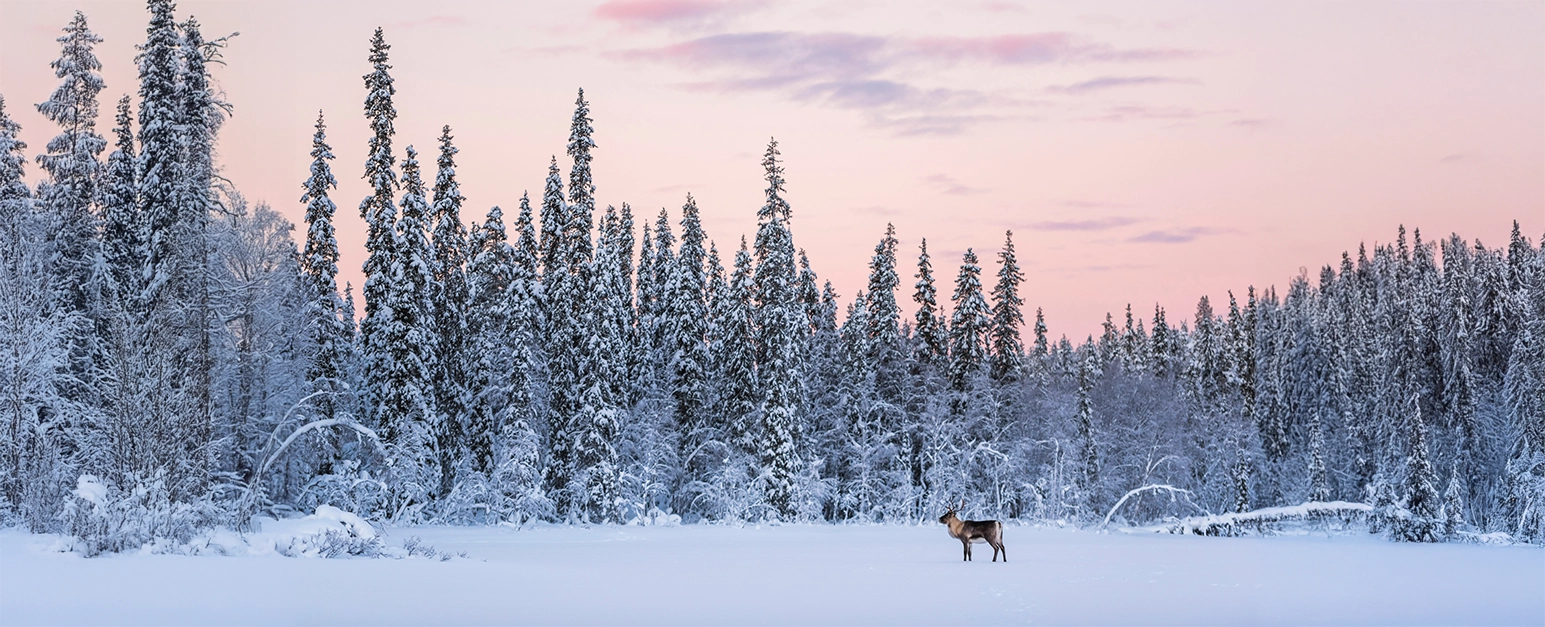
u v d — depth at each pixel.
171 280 38.12
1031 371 77.94
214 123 44.00
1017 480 59.50
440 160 53.53
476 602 17.50
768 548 34.50
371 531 24.62
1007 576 23.73
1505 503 54.34
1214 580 23.31
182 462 27.33
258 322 44.69
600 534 43.62
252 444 45.78
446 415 51.62
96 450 29.98
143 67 43.00
